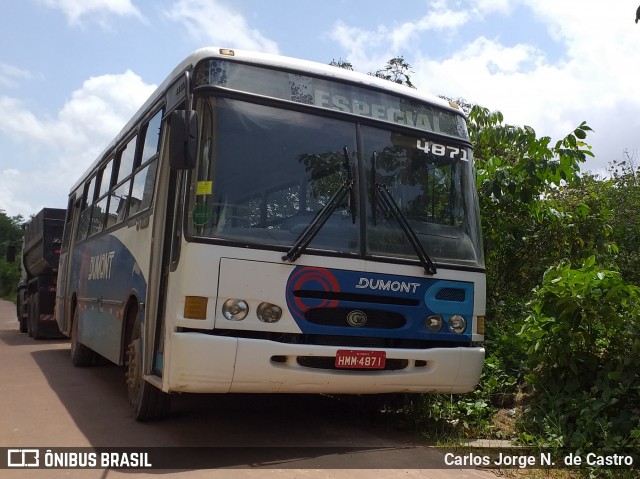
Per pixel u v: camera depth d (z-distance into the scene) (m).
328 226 5.48
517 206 9.08
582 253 9.11
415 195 6.04
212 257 5.04
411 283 5.70
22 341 14.83
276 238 5.28
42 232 14.66
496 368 7.15
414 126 6.23
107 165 9.44
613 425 5.34
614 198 10.71
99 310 8.45
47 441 5.59
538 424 5.91
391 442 5.85
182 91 5.70
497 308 8.66
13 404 7.15
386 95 6.14
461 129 6.60
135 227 6.87
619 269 9.41
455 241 6.14
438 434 6.10
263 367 5.06
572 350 6.09
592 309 5.78
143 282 6.26
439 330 5.84
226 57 5.50
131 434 5.82
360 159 5.79
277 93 5.63
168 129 6.05
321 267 5.34
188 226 5.12
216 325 5.00
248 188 5.29
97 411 6.83
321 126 5.72
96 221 9.57
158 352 5.80
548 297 6.07
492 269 9.53
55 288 14.98
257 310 5.11
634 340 5.62
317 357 5.27
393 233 5.74
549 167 8.73
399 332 5.62
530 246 9.38
